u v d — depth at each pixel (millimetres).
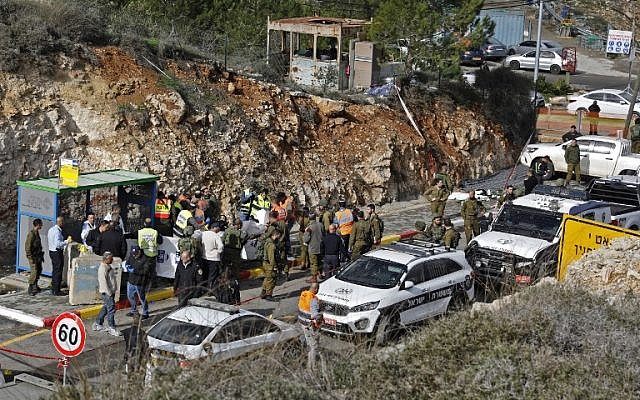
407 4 34281
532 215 22281
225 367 10398
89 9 28141
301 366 11562
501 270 20672
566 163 33312
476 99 37594
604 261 15969
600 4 78312
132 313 18531
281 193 23938
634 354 11602
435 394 10383
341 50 34031
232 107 28141
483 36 35500
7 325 18047
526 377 10398
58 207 19859
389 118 32750
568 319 12391
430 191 27484
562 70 54031
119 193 21609
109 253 17516
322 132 30766
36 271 19609
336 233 21047
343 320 17141
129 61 27234
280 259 21547
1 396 14180
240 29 36250
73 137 24828
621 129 40625
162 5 35531
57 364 15891
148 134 25875
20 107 24250
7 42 24859
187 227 18828
